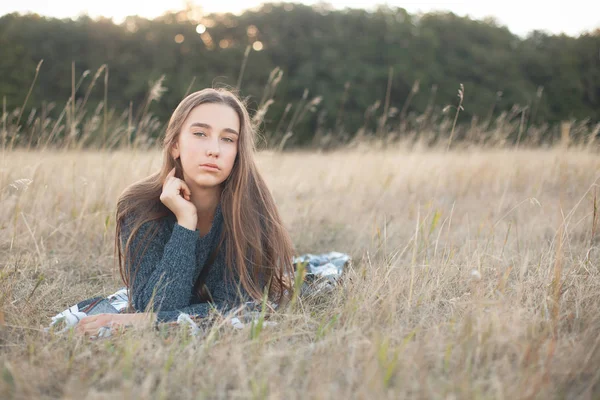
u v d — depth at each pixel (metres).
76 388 1.42
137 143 4.15
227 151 2.09
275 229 2.30
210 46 21.08
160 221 2.20
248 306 2.12
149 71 19.28
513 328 1.66
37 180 3.62
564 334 1.73
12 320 2.02
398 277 2.28
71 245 3.22
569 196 4.05
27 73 17.33
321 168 5.91
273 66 20.16
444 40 20.67
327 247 3.53
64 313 2.07
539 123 14.26
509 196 4.29
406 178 4.86
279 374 1.52
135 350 1.62
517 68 19.11
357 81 19.44
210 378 1.50
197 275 2.26
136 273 2.13
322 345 1.70
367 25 20.67
